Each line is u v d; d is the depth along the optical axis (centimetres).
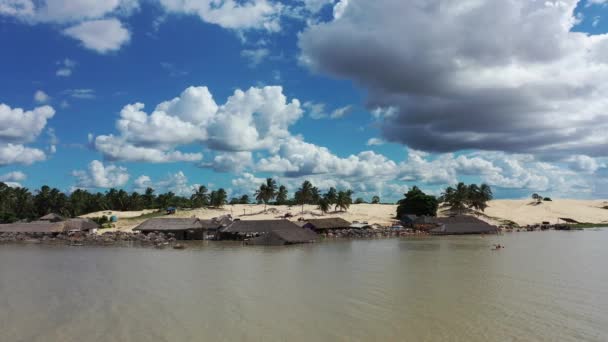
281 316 3247
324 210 15900
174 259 6806
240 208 17812
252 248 8744
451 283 4478
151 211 18162
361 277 4891
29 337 2816
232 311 3400
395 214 16750
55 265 6109
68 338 2783
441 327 2945
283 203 19625
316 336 2791
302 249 8450
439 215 16525
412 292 4047
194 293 4072
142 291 4181
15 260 6744
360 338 2750
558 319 3106
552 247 8381
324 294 3988
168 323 3086
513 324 2995
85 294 4056
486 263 6028
